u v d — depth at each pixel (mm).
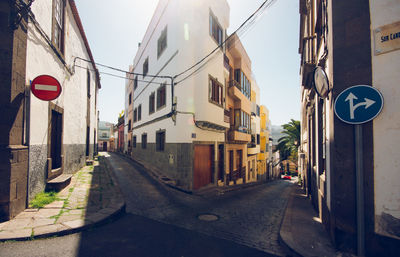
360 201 3221
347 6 3555
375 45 3287
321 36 4973
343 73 3535
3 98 4152
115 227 4430
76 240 3684
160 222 4930
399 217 3025
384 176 3131
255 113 22594
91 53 13539
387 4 3236
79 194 6348
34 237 3557
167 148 10930
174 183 9500
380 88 3221
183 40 10047
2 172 4086
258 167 25453
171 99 10625
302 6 9094
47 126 6207
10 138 4227
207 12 10492
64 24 7863
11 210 4188
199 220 5230
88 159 14898
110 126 45969
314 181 6648
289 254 3545
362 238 3201
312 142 7086
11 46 4254
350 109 3309
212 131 11500
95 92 18891
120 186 8398
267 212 6266
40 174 5773
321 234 4164
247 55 17656
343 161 3477
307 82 6203
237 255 3480
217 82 11531
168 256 3326
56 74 7012
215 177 11602
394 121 3105
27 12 4336
